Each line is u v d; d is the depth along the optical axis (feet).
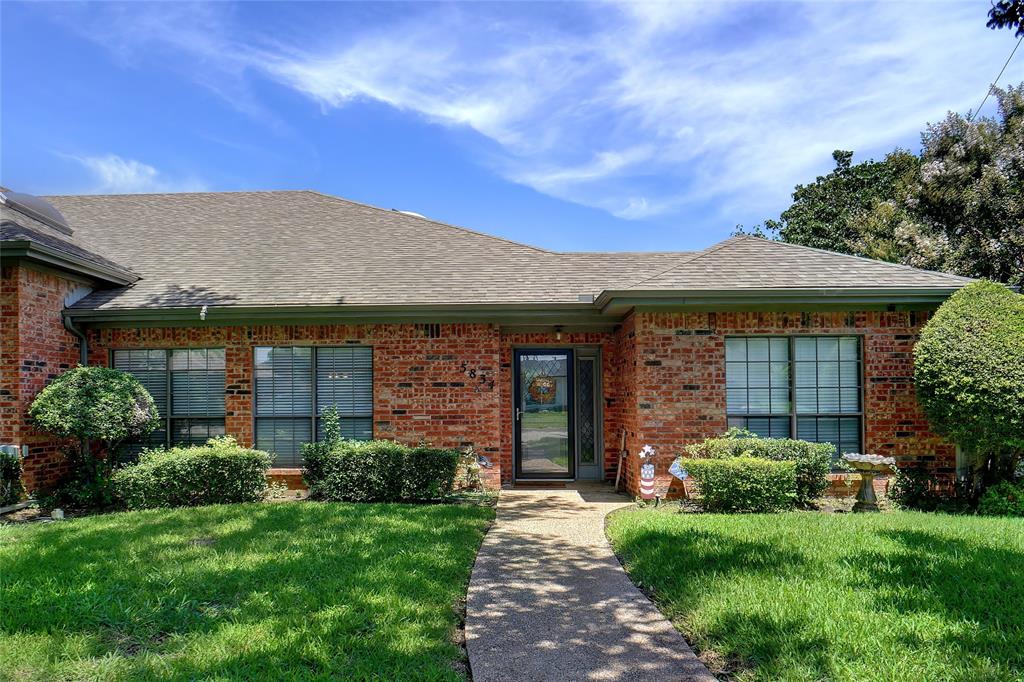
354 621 15.31
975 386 29.66
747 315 34.91
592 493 37.86
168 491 31.71
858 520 26.91
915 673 12.47
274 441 37.83
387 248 44.50
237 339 37.60
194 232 46.57
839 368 35.42
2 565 19.77
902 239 69.72
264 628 14.88
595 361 42.98
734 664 13.83
